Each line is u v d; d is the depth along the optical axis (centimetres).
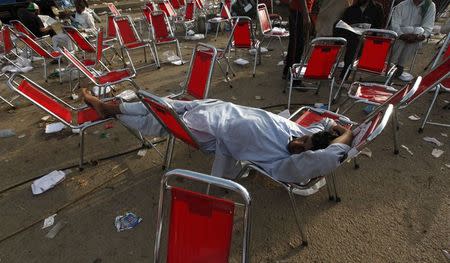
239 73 552
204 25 864
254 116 233
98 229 246
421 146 317
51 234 243
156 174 303
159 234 158
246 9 832
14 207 273
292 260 212
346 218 241
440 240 218
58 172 308
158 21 598
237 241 230
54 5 1139
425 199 253
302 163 191
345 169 292
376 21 451
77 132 385
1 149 366
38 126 414
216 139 234
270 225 240
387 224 233
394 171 285
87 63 519
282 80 507
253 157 220
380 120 192
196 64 339
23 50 792
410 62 548
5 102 504
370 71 379
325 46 338
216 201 137
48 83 577
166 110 208
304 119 281
